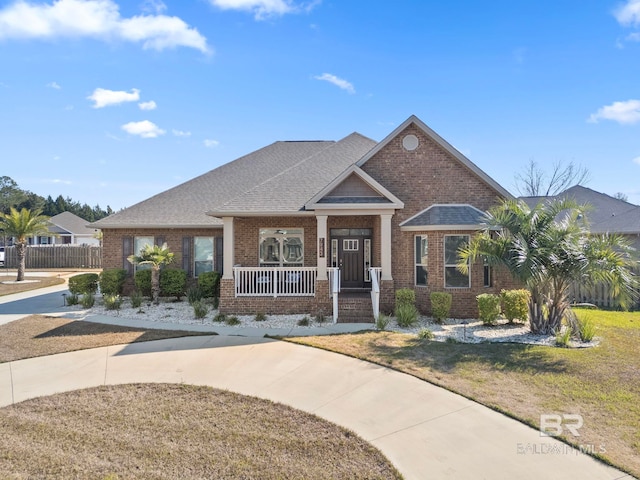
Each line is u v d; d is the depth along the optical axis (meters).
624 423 5.19
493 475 4.07
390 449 4.60
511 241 10.03
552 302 10.19
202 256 16.88
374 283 12.00
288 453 4.50
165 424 5.21
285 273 14.04
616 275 9.16
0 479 3.90
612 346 8.83
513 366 7.50
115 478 3.96
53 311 13.54
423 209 13.54
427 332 9.80
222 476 4.02
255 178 18.77
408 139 13.66
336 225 15.09
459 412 5.57
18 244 24.06
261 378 7.00
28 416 5.42
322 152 17.75
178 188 18.47
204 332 10.35
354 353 8.36
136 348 8.89
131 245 16.95
